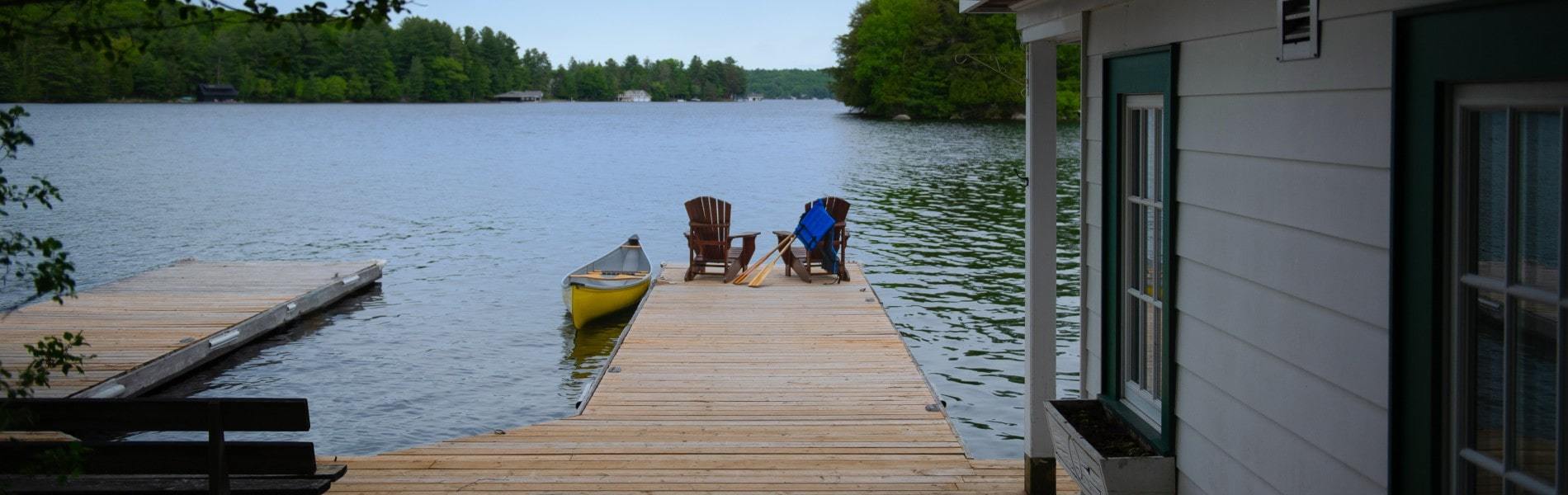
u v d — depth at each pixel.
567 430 6.94
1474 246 2.55
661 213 25.09
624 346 9.77
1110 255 4.80
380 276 16.28
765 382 8.36
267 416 4.79
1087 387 5.23
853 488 5.76
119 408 4.77
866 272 16.42
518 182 33.16
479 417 9.65
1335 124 2.97
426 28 138.62
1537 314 2.39
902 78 78.50
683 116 106.50
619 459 6.30
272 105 118.50
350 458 6.25
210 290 13.70
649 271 14.73
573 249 19.78
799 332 10.44
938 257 17.80
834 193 28.70
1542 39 2.21
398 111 108.50
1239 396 3.63
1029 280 5.40
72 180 33.09
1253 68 3.42
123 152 45.66
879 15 82.06
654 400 7.77
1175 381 4.18
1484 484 2.57
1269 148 3.34
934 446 6.56
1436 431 2.61
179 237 21.36
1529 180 2.38
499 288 15.77
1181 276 4.10
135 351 10.38
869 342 9.96
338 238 21.12
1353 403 2.94
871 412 7.43
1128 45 4.46
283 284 14.26
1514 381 2.46
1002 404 9.77
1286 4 3.16
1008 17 73.81
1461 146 2.53
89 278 16.98
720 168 37.69
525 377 10.99
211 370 11.05
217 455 4.74
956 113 77.06
